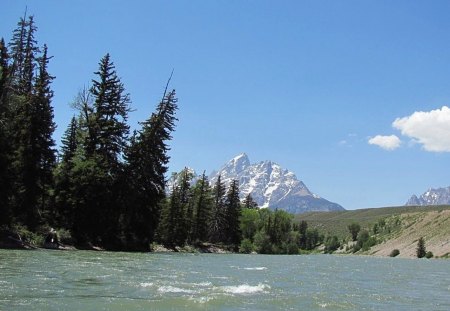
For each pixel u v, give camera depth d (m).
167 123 65.19
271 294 18.62
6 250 35.91
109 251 50.91
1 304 13.13
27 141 49.50
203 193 96.81
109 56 59.84
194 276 25.06
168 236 76.62
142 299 15.25
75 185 53.00
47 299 14.29
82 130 58.59
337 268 46.25
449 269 57.75
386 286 26.73
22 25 61.78
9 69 52.25
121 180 58.88
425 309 17.03
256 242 119.31
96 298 15.01
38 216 50.03
